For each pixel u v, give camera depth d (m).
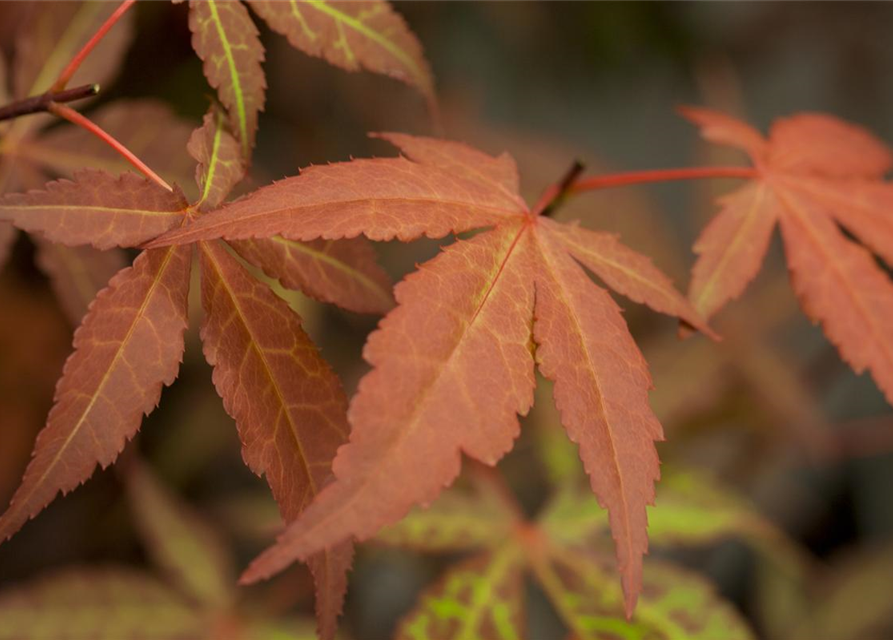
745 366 0.41
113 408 0.26
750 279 0.29
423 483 0.24
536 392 0.34
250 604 0.33
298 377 0.26
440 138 0.29
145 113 0.30
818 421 0.43
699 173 0.30
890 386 0.29
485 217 0.27
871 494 0.66
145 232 0.26
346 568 0.26
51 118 0.30
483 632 0.30
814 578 0.51
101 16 0.30
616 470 0.25
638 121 0.64
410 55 0.29
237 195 0.29
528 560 0.31
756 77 0.68
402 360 0.25
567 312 0.26
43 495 0.25
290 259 0.27
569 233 0.27
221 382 0.26
